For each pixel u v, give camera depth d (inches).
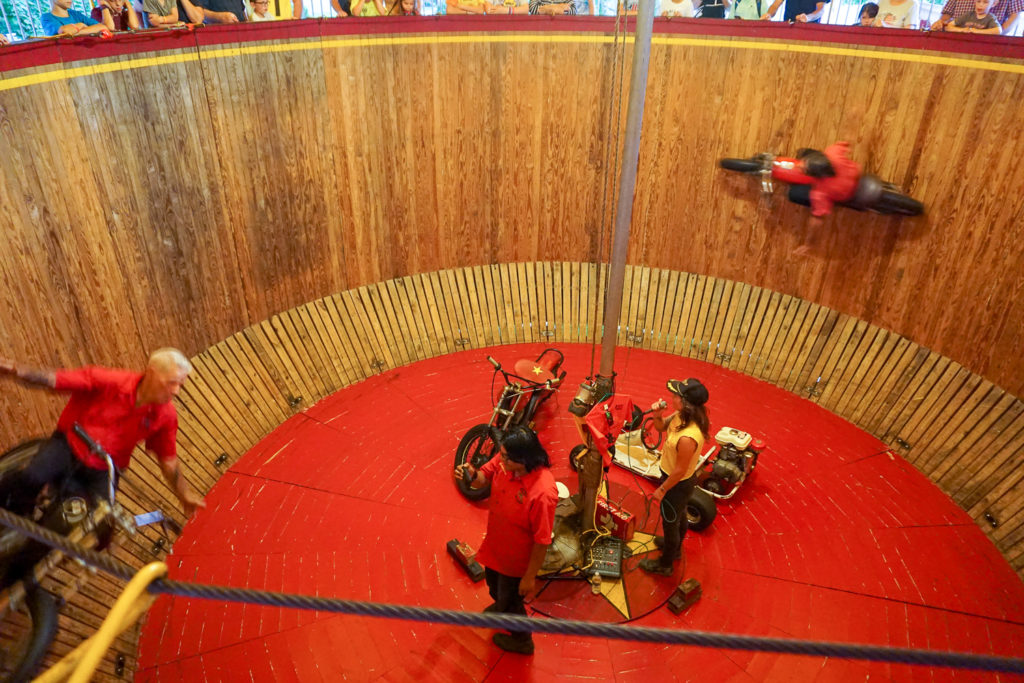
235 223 268.8
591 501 217.8
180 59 235.9
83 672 48.6
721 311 331.0
